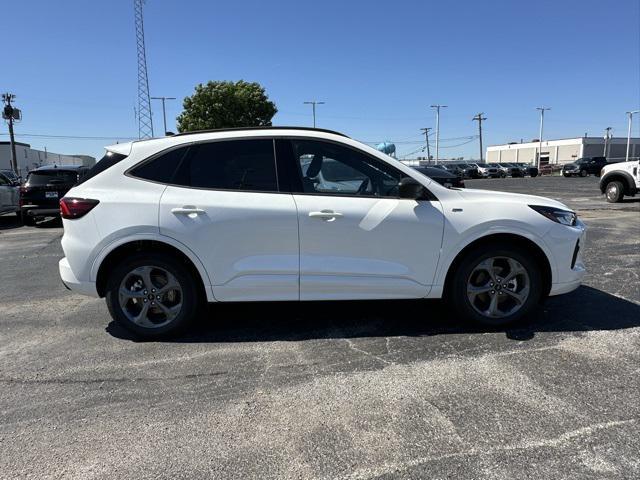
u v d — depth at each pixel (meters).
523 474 2.43
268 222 3.97
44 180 12.81
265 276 4.04
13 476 2.48
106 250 4.00
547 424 2.84
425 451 2.63
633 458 2.53
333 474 2.46
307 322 4.59
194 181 4.07
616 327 4.34
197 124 37.06
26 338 4.37
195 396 3.26
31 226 13.46
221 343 4.14
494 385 3.31
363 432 2.81
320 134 4.18
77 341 4.27
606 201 16.92
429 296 4.22
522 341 4.05
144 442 2.76
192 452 2.66
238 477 2.46
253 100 37.31
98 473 2.50
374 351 3.91
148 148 4.13
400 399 3.16
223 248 4.00
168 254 4.09
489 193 4.43
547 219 4.17
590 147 80.44
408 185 4.00
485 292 4.26
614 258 7.15
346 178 4.14
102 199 4.00
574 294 5.34
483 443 2.68
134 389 3.37
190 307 4.17
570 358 3.70
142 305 4.17
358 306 5.03
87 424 2.95
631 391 3.20
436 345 4.00
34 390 3.38
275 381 3.44
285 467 2.52
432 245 4.11
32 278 6.79
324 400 3.17
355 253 4.07
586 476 2.41
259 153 4.12
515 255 4.18
